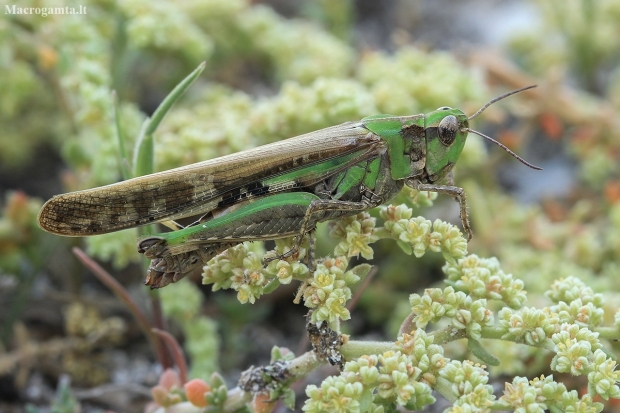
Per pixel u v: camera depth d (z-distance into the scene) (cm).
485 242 18
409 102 18
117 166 17
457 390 14
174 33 18
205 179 15
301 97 17
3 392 17
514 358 16
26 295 18
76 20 18
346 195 15
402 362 14
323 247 18
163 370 16
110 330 18
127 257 17
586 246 18
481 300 14
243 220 15
